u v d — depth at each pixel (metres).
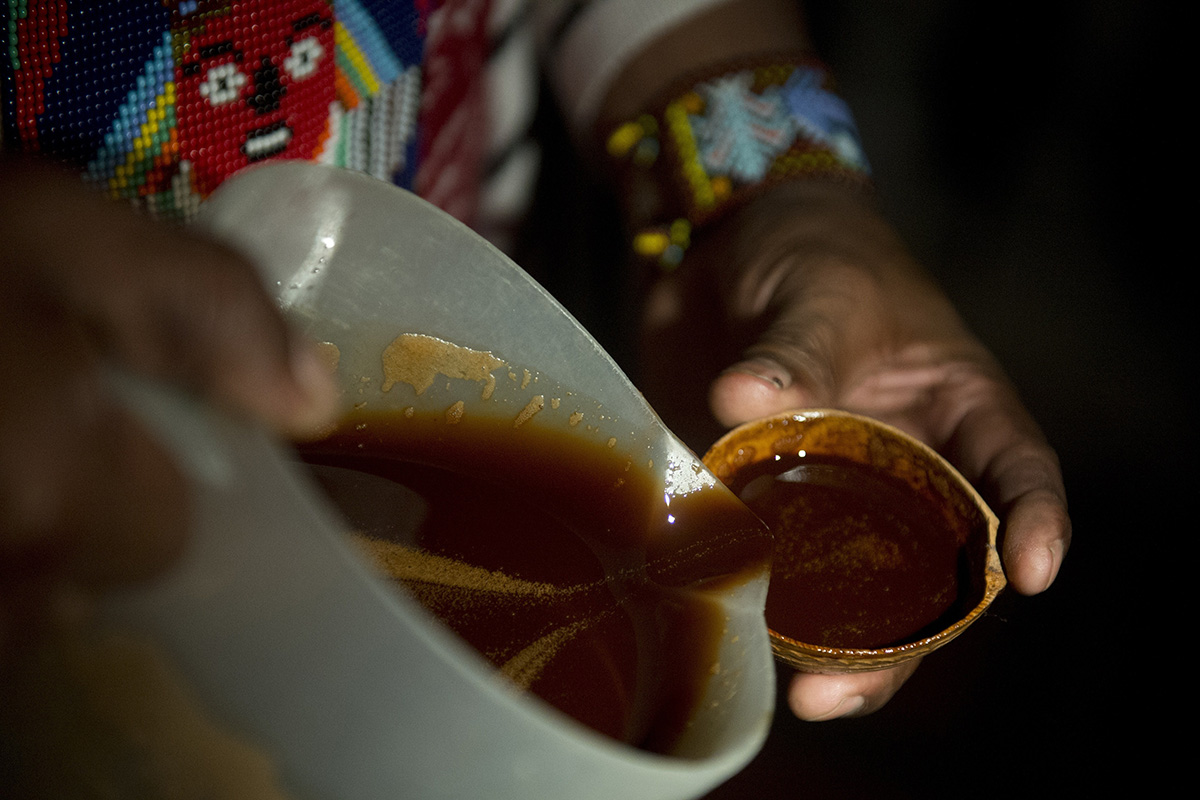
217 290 0.22
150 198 0.39
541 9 0.53
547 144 0.65
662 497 0.35
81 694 0.24
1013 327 0.70
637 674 0.32
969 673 0.55
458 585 0.33
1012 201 0.79
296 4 0.40
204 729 0.25
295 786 0.26
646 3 0.51
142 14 0.38
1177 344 0.68
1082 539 0.59
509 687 0.31
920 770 0.52
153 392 0.22
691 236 0.50
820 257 0.45
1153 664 0.55
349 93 0.42
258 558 0.22
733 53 0.51
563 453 0.36
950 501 0.38
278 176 0.34
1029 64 0.88
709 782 0.28
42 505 0.20
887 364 0.45
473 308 0.36
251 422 0.22
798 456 0.40
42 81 0.37
